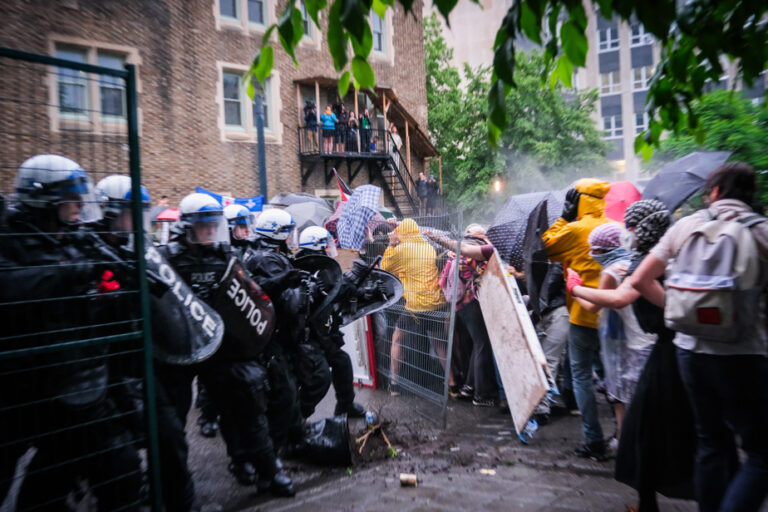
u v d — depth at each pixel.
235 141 15.46
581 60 2.01
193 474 4.09
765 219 2.41
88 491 2.83
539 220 4.41
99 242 2.66
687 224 2.57
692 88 2.97
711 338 2.40
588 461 3.98
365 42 1.86
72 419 2.52
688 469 2.84
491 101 1.88
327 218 10.00
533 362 4.16
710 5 2.51
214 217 3.21
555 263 4.80
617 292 3.02
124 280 2.71
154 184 13.87
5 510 2.50
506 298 4.57
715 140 8.52
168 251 3.27
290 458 4.32
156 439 2.83
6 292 2.36
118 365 2.76
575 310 3.97
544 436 4.60
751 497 2.36
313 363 4.33
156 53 13.84
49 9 12.13
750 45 2.61
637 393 2.96
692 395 2.59
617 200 6.60
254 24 16.02
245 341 3.38
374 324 6.49
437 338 5.16
